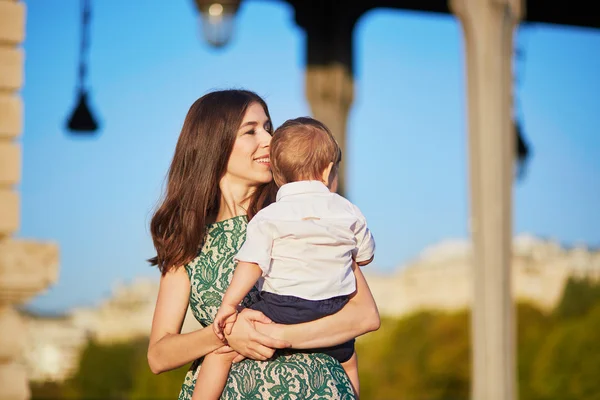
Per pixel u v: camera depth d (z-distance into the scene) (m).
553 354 36.19
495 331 5.86
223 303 2.38
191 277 2.58
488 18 5.98
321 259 2.44
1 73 5.57
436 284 96.00
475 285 5.96
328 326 2.42
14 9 5.57
